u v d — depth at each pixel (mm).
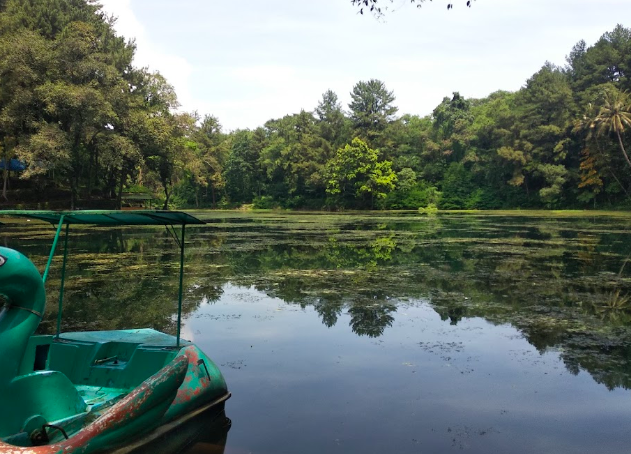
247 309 8750
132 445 3756
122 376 4609
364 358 6199
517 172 55500
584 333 7367
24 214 4211
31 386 3512
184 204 74938
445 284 11078
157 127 34562
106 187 41406
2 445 2965
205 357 4895
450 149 62406
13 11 36094
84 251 16875
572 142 53062
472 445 4102
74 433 3428
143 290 10344
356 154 58500
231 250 17328
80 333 5238
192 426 4363
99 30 39531
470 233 24328
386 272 12664
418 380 5508
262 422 4480
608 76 54125
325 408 4770
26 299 3545
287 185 67250
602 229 26609
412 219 38656
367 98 62781
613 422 4539
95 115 29344
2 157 32750
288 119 77312
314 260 14805
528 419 4586
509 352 6484
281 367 5875
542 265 13797
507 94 74438
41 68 29453
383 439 4184
